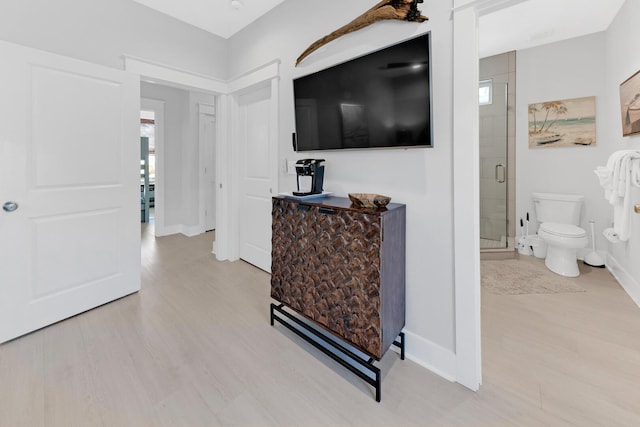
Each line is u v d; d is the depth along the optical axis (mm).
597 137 3164
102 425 1208
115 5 2348
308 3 2227
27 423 1208
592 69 3148
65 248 2012
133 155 2389
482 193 3820
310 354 1714
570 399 1351
